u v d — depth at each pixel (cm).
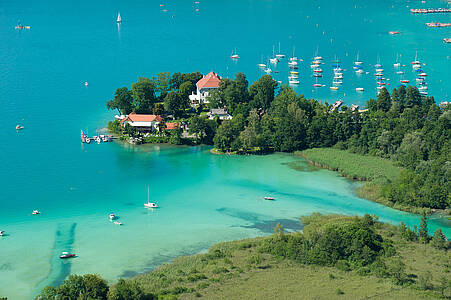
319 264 18188
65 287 15725
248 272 17625
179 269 17875
